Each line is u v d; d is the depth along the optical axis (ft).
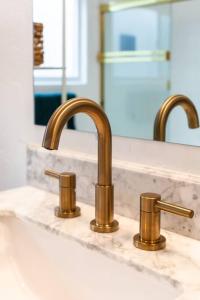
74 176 2.50
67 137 2.89
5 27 3.21
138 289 1.95
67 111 1.97
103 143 2.20
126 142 2.52
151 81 3.32
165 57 3.30
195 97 2.48
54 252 2.42
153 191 2.30
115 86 3.30
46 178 2.99
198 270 1.83
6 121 3.32
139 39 3.67
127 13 3.75
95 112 2.11
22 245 2.63
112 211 2.28
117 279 2.06
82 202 2.73
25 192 2.99
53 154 2.90
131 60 3.53
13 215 2.65
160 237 2.07
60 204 2.51
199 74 2.68
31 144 3.12
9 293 2.38
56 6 3.09
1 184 3.44
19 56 3.17
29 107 3.14
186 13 3.00
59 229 2.30
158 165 2.37
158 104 2.70
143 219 2.04
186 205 2.16
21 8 3.10
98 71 3.31
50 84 3.07
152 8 3.62
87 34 3.29
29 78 3.12
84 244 2.14
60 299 2.34
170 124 2.43
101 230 2.25
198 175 2.17
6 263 2.59
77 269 2.28
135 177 2.38
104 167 2.23
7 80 3.26
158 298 1.86
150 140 2.40
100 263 2.14
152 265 1.87
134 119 2.73
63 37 3.10
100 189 2.25
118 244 2.10
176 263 1.89
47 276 2.45
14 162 3.31
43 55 3.07
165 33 3.38
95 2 3.39
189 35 2.92
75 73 3.13
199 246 2.07
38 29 3.07
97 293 2.18
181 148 2.25
